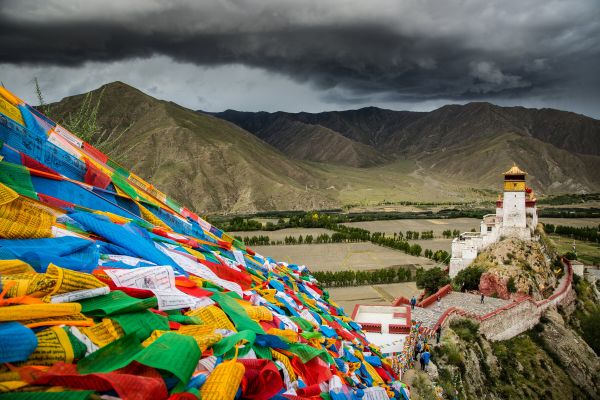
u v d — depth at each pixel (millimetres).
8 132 6500
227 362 4434
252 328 5723
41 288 4176
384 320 45062
